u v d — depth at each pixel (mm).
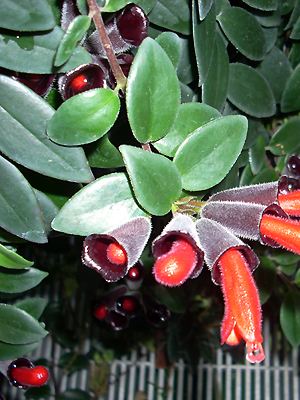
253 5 433
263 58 465
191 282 636
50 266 838
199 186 310
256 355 249
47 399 1022
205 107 325
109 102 298
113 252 276
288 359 1197
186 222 285
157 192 295
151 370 1229
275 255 520
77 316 1098
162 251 268
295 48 506
